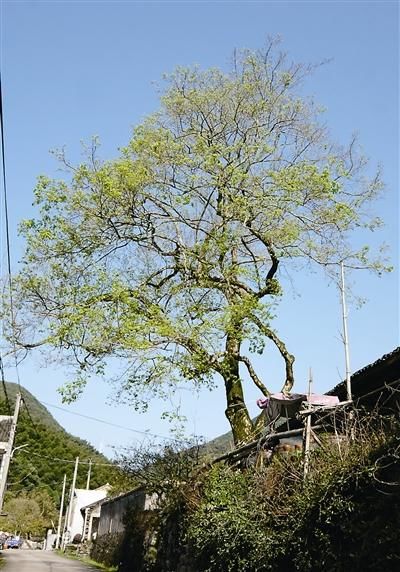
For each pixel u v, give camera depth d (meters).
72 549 47.72
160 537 17.80
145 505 22.66
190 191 19.22
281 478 10.67
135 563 21.06
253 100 19.84
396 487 7.44
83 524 52.38
